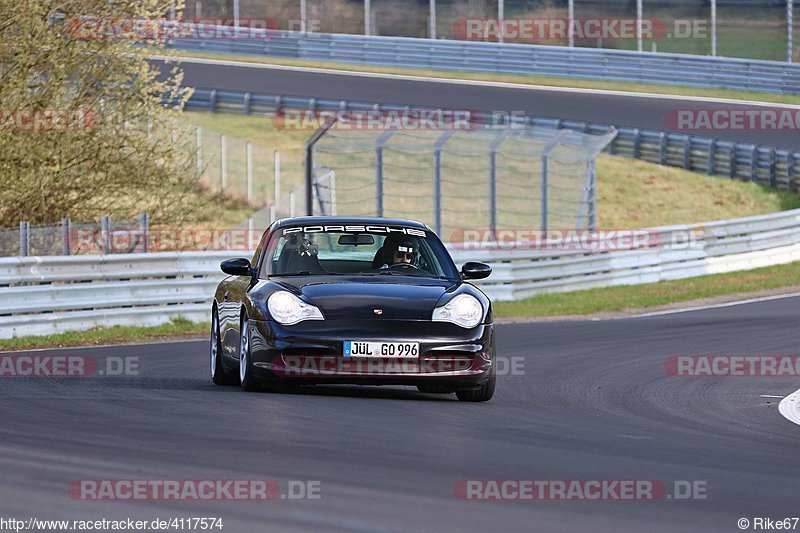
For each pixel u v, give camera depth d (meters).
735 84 151.00
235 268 35.12
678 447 26.14
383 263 35.56
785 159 128.88
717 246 94.00
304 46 169.62
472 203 120.75
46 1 70.62
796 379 41.62
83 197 74.19
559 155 97.50
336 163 129.12
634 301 76.50
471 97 143.25
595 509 18.94
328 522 17.39
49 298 53.78
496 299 77.12
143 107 74.75
